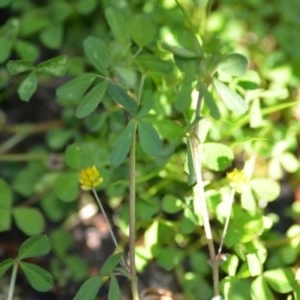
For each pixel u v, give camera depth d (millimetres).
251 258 447
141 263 495
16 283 550
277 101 570
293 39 584
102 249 577
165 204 488
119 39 467
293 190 579
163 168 512
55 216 562
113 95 446
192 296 507
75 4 600
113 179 510
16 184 564
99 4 610
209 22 586
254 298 448
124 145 437
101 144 543
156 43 508
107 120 547
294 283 449
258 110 519
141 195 510
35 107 631
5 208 516
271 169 531
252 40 618
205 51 472
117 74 459
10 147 594
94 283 432
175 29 527
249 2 609
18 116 628
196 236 535
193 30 482
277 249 520
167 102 506
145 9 573
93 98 449
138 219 497
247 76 503
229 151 458
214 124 515
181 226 496
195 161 435
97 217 584
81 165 502
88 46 450
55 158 572
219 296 422
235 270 458
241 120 518
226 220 453
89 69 596
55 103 628
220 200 478
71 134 575
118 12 487
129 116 454
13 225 577
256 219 466
